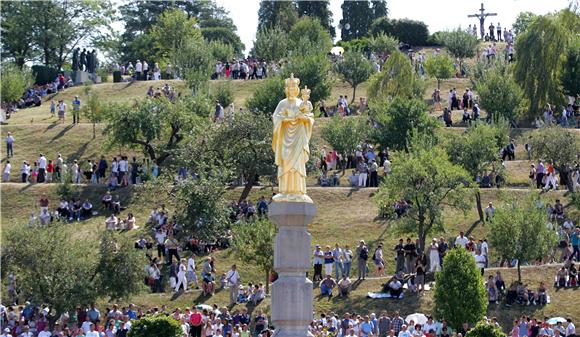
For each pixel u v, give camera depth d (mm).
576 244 135000
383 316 115875
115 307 118375
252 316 123375
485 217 152500
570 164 161500
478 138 160250
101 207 163750
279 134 71875
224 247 145250
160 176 156750
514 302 123250
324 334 108125
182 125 179500
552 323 115562
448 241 146750
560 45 196875
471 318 115438
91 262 126250
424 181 136625
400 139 175625
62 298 122875
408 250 131250
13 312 121500
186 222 144250
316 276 131875
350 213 157875
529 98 196125
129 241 128750
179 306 128625
